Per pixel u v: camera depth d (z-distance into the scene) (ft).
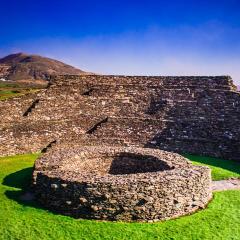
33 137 111.45
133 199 54.70
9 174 81.82
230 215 60.34
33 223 53.52
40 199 60.70
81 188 55.31
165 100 130.41
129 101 133.18
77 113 127.54
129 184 54.65
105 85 138.10
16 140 107.55
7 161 96.78
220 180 83.92
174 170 64.03
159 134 117.50
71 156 77.30
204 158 106.01
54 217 55.57
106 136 119.44
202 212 60.08
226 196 70.03
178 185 57.67
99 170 84.02
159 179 56.65
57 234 50.98
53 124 117.39
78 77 139.74
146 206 55.06
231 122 115.55
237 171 92.89
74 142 116.06
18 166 90.94
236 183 81.30
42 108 120.16
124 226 53.16
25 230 51.62
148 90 136.77
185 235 52.31
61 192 57.00
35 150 110.83
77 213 55.83
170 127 118.52
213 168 92.99
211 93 127.75
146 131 119.24
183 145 113.39
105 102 132.36
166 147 114.32
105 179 56.49
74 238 50.31
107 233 51.37
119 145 115.55
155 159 78.38
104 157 84.07
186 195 58.90
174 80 139.64
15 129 108.47
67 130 119.24
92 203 54.95
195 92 130.72
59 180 57.36
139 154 82.07
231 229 55.77
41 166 70.18
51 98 124.77
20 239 49.70
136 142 116.57
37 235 50.65
